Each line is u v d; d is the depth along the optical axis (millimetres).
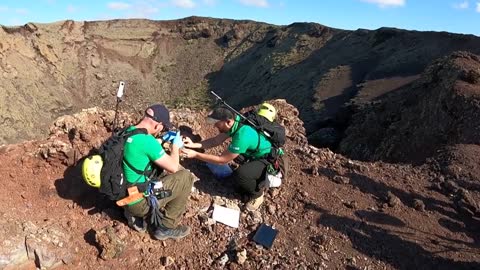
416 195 7578
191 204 6016
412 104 28484
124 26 94188
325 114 45625
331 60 67750
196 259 5410
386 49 60531
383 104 32062
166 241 5477
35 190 5484
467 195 7555
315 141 35906
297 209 6586
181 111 7891
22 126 61969
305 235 6117
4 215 4980
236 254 5496
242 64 91688
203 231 5750
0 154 5633
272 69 78312
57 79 76062
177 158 5055
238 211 6109
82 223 5336
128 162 4844
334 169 7848
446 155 10031
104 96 81312
